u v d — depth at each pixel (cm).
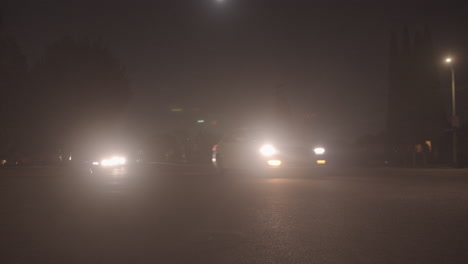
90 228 772
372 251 607
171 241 675
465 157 3891
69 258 590
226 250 619
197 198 1129
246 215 880
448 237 684
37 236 714
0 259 586
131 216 882
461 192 1230
